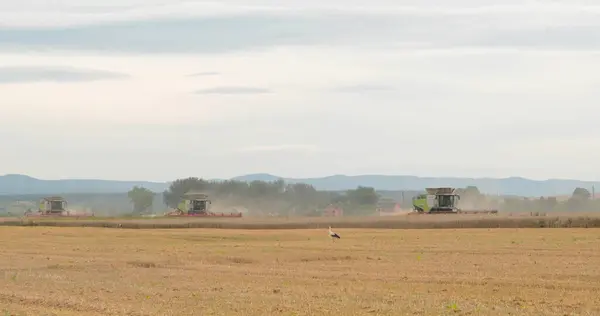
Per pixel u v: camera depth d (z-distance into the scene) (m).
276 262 182.25
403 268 164.00
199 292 126.75
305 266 171.38
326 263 178.62
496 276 146.88
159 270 163.75
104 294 125.31
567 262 171.75
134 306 112.12
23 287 135.62
